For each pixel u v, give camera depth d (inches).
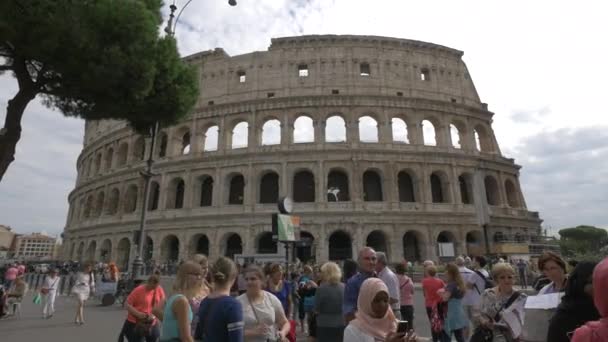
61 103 1007.0
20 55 850.1
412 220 2279.8
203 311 274.1
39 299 1264.8
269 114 2532.0
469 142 2630.4
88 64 839.7
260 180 2423.7
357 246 2188.7
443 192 2453.2
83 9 824.3
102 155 3117.6
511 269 371.6
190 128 2659.9
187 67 1149.1
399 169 2391.7
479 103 2842.0
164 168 2586.1
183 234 2393.0
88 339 705.6
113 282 1286.9
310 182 2492.6
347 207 2266.2
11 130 858.8
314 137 2442.2
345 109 2504.9
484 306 380.8
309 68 2642.7
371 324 241.6
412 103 2554.1
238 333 256.4
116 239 2652.6
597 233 5782.5
